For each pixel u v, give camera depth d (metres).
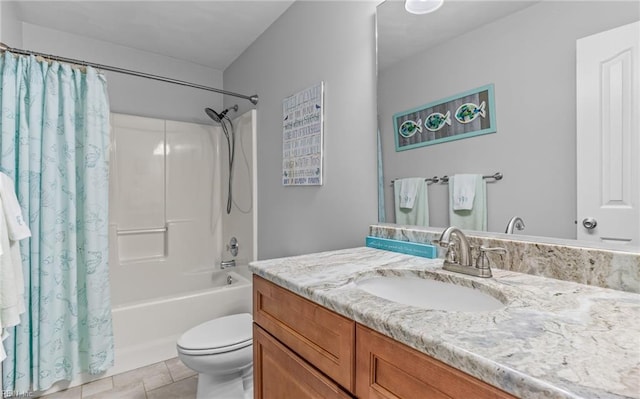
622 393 0.38
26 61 1.69
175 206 2.82
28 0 1.90
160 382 1.84
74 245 1.79
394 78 1.35
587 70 0.84
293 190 1.96
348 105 1.56
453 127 1.17
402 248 1.26
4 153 1.59
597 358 0.47
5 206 1.30
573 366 0.44
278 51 2.10
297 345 0.89
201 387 1.60
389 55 1.37
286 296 0.94
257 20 2.14
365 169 1.48
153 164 2.72
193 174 2.91
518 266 0.96
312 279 0.92
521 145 0.99
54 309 1.72
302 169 1.85
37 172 1.69
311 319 0.84
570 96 0.88
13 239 1.33
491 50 1.06
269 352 1.01
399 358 0.61
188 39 2.41
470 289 0.89
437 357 0.53
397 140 1.35
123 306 1.96
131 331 1.96
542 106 0.94
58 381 1.77
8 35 1.83
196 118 2.93
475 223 1.11
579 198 0.86
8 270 1.27
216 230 3.02
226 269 2.78
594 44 0.83
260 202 2.34
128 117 2.59
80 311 1.85
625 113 0.78
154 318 2.03
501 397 0.45
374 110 1.43
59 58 1.77
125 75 2.56
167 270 2.75
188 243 2.88
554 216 0.92
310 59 1.80
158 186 2.74
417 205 1.29
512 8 1.00
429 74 1.24
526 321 0.60
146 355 2.00
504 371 0.44
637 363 0.45
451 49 1.17
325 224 1.71
